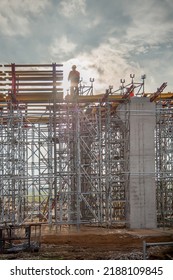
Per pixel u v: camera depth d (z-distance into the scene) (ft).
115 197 87.10
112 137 87.20
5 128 81.15
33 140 78.79
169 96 77.71
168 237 64.64
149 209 73.67
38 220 87.10
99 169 73.61
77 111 73.46
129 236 65.51
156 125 83.71
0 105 76.74
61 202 72.54
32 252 56.65
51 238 64.69
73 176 80.59
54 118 74.69
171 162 81.61
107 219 74.18
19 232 70.18
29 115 77.00
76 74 80.07
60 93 74.90
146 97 75.20
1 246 56.03
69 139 76.59
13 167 73.72
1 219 75.41
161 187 80.43
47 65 75.72
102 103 76.02
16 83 75.61
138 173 73.67
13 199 74.02
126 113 75.10
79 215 72.28
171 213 85.30
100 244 61.52
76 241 62.85
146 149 74.38
